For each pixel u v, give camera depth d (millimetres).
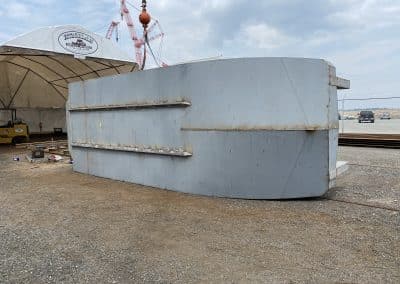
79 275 3676
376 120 50156
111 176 9047
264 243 4418
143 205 6328
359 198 6543
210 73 6637
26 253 4281
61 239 4730
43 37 15273
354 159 11586
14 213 6039
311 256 4008
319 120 6363
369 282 3389
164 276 3611
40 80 24109
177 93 7133
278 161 6375
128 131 8367
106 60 17578
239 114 6453
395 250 4117
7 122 22438
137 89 7996
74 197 7098
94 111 9398
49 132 26359
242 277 3555
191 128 6965
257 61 6320
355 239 4480
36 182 8844
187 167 7125
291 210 5816
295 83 6285
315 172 6402
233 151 6535
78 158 10219
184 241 4551
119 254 4191
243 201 6426
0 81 22766
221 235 4730
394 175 8695
